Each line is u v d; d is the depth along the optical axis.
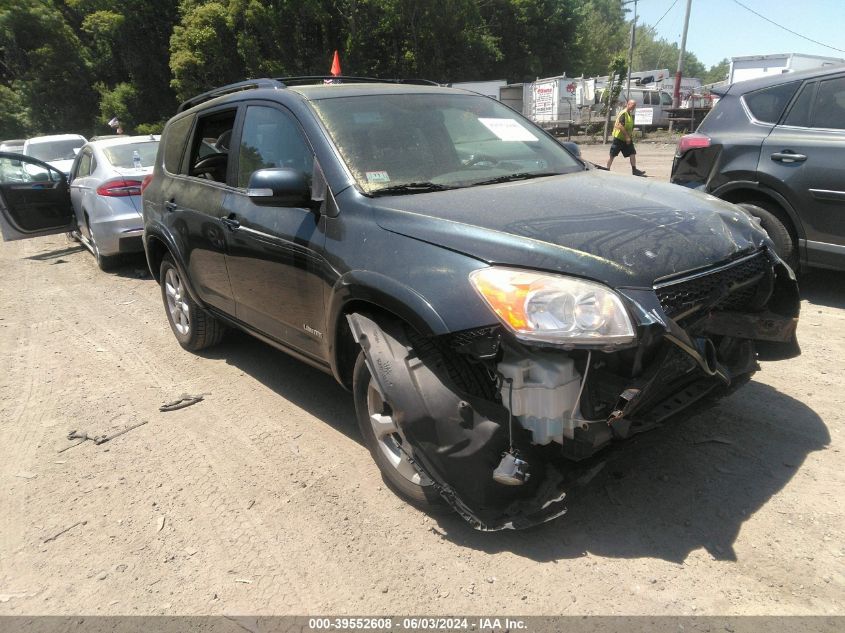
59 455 3.57
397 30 38.28
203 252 4.18
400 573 2.49
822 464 3.00
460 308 2.36
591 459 2.49
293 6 35.41
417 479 2.81
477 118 3.80
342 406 3.97
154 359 4.98
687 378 2.59
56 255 9.85
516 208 2.73
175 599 2.44
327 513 2.89
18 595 2.51
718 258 2.58
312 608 2.35
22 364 5.05
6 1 41.62
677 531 2.61
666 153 19.94
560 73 48.72
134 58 41.03
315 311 3.18
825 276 5.95
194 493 3.12
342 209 2.98
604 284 2.28
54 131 45.72
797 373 3.97
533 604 2.29
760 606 2.21
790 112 5.10
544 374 2.28
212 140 4.37
